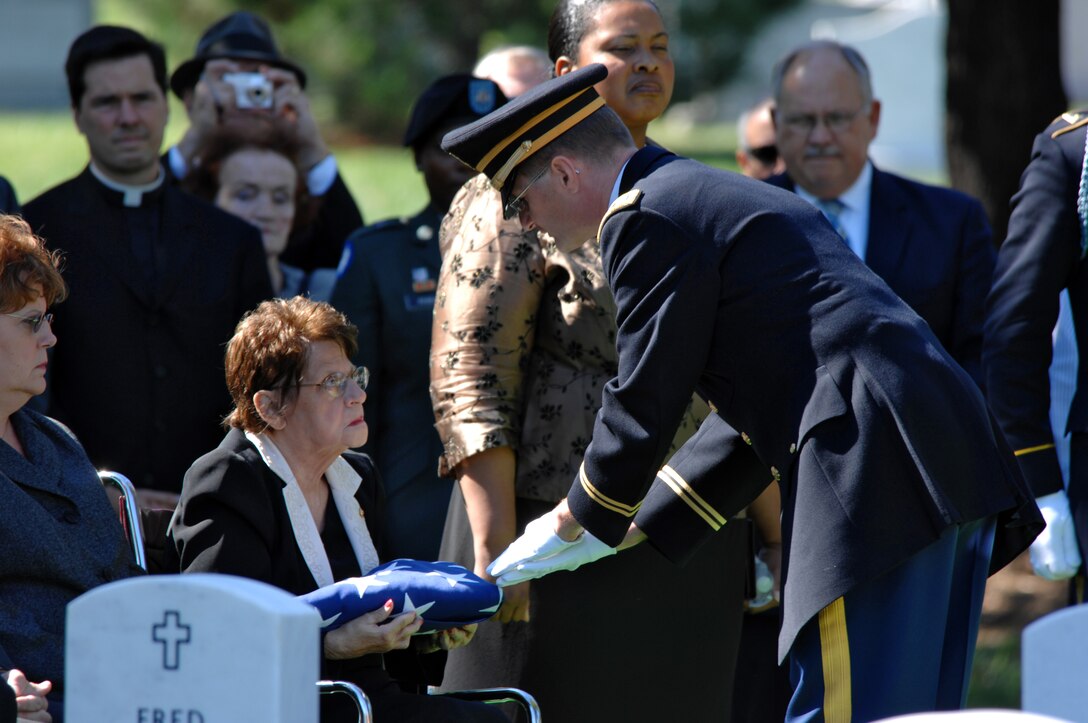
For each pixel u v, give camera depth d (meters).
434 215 17.55
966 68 26.98
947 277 16.58
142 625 7.81
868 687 10.50
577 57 13.61
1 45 97.94
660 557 13.27
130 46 16.75
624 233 10.99
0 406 11.73
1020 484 11.04
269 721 7.61
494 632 13.39
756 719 16.17
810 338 10.65
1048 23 26.67
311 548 11.90
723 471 12.13
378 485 12.98
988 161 26.81
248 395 11.98
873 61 85.62
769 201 11.05
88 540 11.97
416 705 11.59
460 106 17.23
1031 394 14.38
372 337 17.05
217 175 19.88
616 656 13.24
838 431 10.47
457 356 13.12
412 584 11.36
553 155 11.53
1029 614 24.53
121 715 7.83
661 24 13.52
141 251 16.61
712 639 13.68
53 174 66.06
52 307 16.20
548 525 11.95
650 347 10.84
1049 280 14.23
